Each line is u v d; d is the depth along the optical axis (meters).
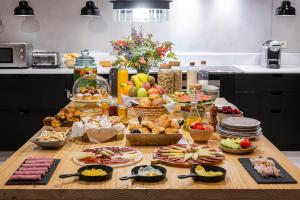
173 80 3.84
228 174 2.15
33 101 5.66
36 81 5.62
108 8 6.17
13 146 5.83
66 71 5.65
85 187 1.98
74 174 2.05
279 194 1.96
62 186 1.99
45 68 5.94
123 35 6.22
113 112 3.20
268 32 6.27
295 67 6.11
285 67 6.10
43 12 6.19
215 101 3.81
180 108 3.31
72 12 6.19
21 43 5.83
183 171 2.19
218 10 6.20
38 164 2.22
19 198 1.97
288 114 5.73
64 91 5.63
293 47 6.29
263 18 6.24
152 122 2.79
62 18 6.20
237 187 1.98
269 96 5.67
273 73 5.63
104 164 2.26
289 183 2.03
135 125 2.71
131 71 5.63
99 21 6.20
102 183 2.03
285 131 5.76
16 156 2.43
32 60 5.95
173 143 2.62
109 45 6.25
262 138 2.80
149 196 1.97
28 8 5.86
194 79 3.93
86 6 5.87
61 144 2.57
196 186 2.00
